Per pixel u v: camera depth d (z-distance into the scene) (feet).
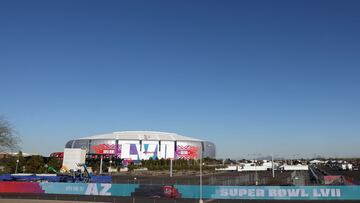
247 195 167.63
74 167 304.50
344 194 161.99
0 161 350.02
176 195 173.37
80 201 159.33
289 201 161.68
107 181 277.85
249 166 568.41
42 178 254.68
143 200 164.86
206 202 159.53
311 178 320.50
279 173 454.81
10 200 158.61
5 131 269.85
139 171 495.82
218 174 449.48
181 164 571.69
